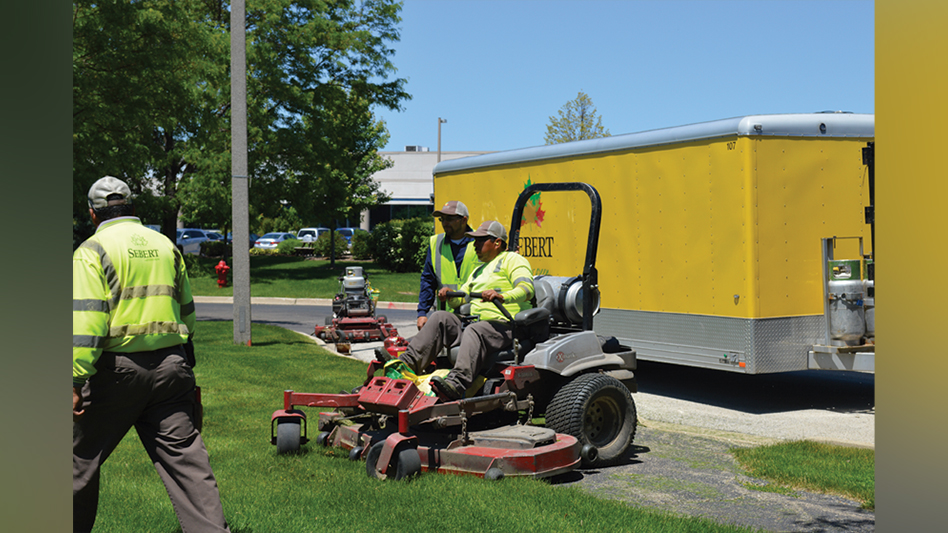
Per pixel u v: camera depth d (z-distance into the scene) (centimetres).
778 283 846
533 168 1110
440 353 668
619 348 700
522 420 627
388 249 3125
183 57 1677
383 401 552
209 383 904
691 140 892
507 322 634
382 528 420
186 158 2738
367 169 3556
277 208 3036
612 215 993
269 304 2358
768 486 559
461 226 687
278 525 416
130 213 368
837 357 850
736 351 850
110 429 349
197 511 350
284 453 589
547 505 468
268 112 2878
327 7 2956
